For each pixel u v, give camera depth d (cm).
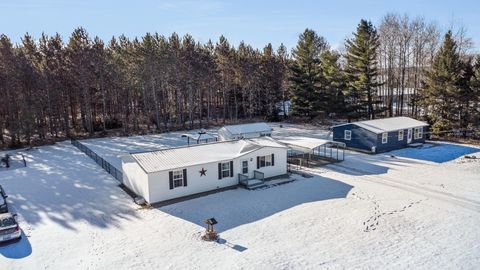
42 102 4403
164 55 5134
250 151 2614
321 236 1708
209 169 2436
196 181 2388
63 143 4350
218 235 1748
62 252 1623
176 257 1541
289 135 4506
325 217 1934
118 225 1912
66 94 4816
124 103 5253
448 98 4103
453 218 1891
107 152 3731
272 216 1972
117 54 5225
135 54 5100
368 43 4991
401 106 5284
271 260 1489
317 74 5522
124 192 2466
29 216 2058
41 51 4825
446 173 2758
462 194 2258
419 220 1872
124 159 2559
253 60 6222
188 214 2044
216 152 2583
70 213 2094
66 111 4741
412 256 1509
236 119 6200
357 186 2469
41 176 2880
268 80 6494
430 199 2177
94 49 4778
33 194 2438
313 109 5619
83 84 4681
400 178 2648
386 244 1619
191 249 1611
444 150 3622
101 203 2253
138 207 2178
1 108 4153
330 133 4444
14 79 4091
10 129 4125
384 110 5203
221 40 5962
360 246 1603
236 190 2473
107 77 4922
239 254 1550
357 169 2947
